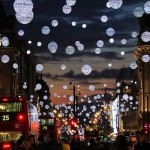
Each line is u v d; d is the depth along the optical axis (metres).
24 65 83.50
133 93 92.75
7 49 68.38
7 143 25.02
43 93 117.19
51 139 17.59
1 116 27.78
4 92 68.69
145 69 73.19
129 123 97.50
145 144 14.96
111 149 17.08
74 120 69.69
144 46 72.00
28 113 28.30
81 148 29.06
